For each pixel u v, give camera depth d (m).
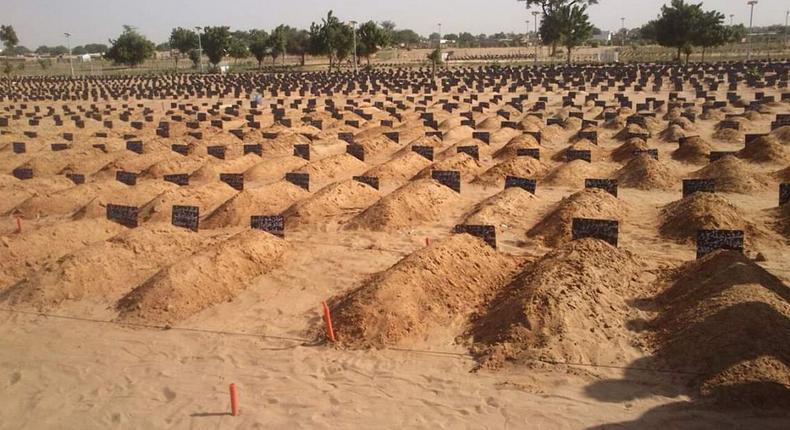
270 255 12.74
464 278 10.86
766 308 8.32
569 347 8.55
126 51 91.50
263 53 86.56
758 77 46.19
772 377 7.34
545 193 17.44
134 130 31.94
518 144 22.73
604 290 9.90
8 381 8.77
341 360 8.90
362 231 14.72
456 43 150.88
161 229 13.73
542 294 9.37
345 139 27.39
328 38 77.00
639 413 7.30
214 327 10.13
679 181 17.80
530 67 72.25
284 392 8.17
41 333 10.18
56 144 26.36
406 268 10.51
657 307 9.82
